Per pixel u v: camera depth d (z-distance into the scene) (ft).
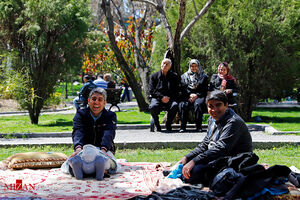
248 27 41.39
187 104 32.63
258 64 42.78
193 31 45.14
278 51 42.98
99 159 15.72
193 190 13.25
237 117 14.47
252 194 12.05
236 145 14.51
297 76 45.96
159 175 16.33
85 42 43.09
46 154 18.81
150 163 19.53
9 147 25.80
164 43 50.90
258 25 42.39
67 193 13.42
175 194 12.70
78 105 44.47
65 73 42.16
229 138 14.15
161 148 25.20
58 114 54.60
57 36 40.70
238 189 12.17
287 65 44.14
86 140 17.67
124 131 34.40
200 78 32.58
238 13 42.83
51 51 40.96
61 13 38.96
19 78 39.04
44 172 17.16
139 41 47.75
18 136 31.45
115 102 54.13
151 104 33.01
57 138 30.19
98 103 17.37
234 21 42.78
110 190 13.96
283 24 42.52
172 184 14.51
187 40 45.52
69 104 75.92
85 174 16.21
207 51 43.32
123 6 69.62
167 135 31.01
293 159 20.88
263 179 12.25
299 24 47.47
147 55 61.00
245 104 42.70
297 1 48.42
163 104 32.99
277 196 12.01
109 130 17.61
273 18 42.63
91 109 17.61
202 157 14.20
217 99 14.35
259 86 42.52
